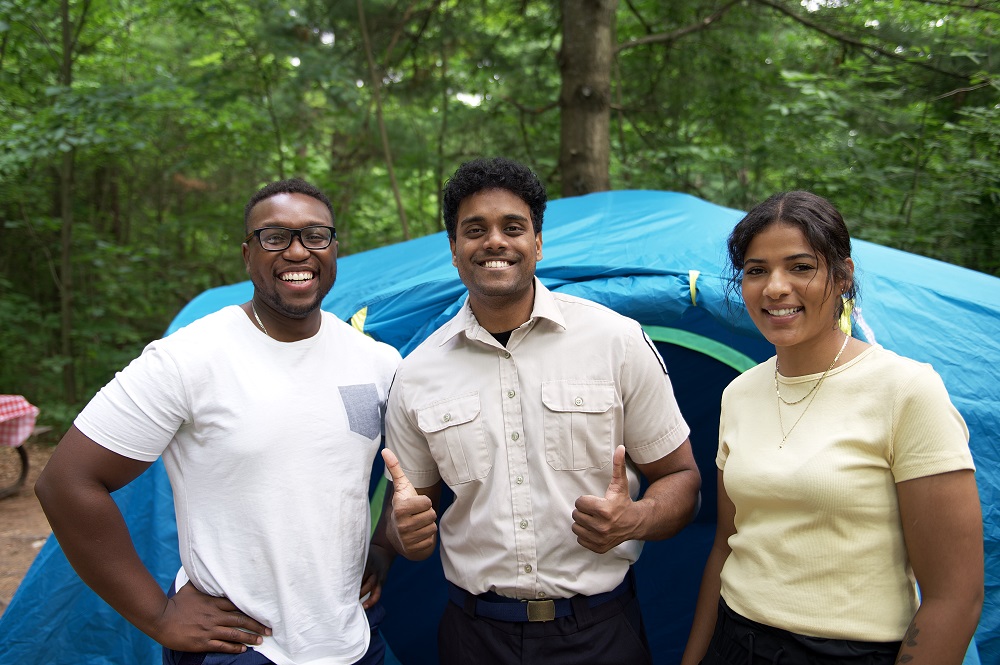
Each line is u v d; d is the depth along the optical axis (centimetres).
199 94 838
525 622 213
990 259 710
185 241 1258
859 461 164
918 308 304
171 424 192
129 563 191
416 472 229
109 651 283
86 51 998
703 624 203
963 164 698
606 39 717
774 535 174
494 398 219
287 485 195
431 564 346
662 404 219
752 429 186
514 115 898
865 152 749
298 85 826
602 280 301
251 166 1046
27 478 689
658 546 368
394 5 823
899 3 740
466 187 211
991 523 257
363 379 217
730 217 376
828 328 177
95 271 1077
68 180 945
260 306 208
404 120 944
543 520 213
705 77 848
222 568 194
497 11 876
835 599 166
